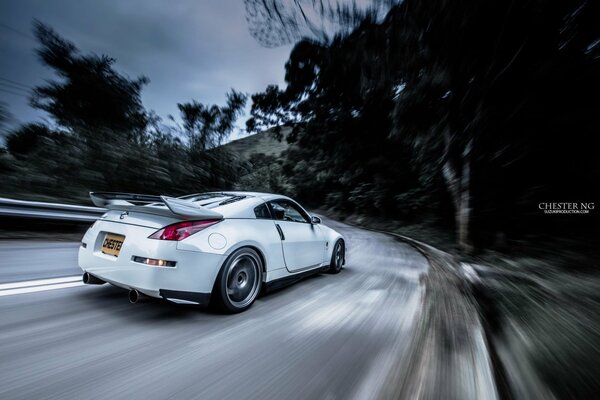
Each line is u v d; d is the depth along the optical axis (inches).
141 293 94.3
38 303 104.1
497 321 99.6
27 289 117.4
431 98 406.6
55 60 424.8
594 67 251.4
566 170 343.0
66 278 135.0
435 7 284.5
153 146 516.4
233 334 89.5
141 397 57.9
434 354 78.7
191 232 95.7
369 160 1002.1
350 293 139.6
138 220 99.0
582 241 294.4
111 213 109.2
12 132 367.6
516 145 354.3
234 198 127.8
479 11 262.1
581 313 96.5
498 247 360.2
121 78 496.7
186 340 83.9
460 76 331.3
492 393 61.1
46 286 122.3
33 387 59.0
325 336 91.0
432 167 620.1
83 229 296.5
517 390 59.8
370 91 580.7
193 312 105.5
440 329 96.4
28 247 202.5
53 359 70.0
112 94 470.9
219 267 99.7
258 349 80.8
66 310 99.8
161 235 92.4
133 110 510.0
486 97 327.9
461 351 80.7
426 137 482.0
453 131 417.1
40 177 338.3
